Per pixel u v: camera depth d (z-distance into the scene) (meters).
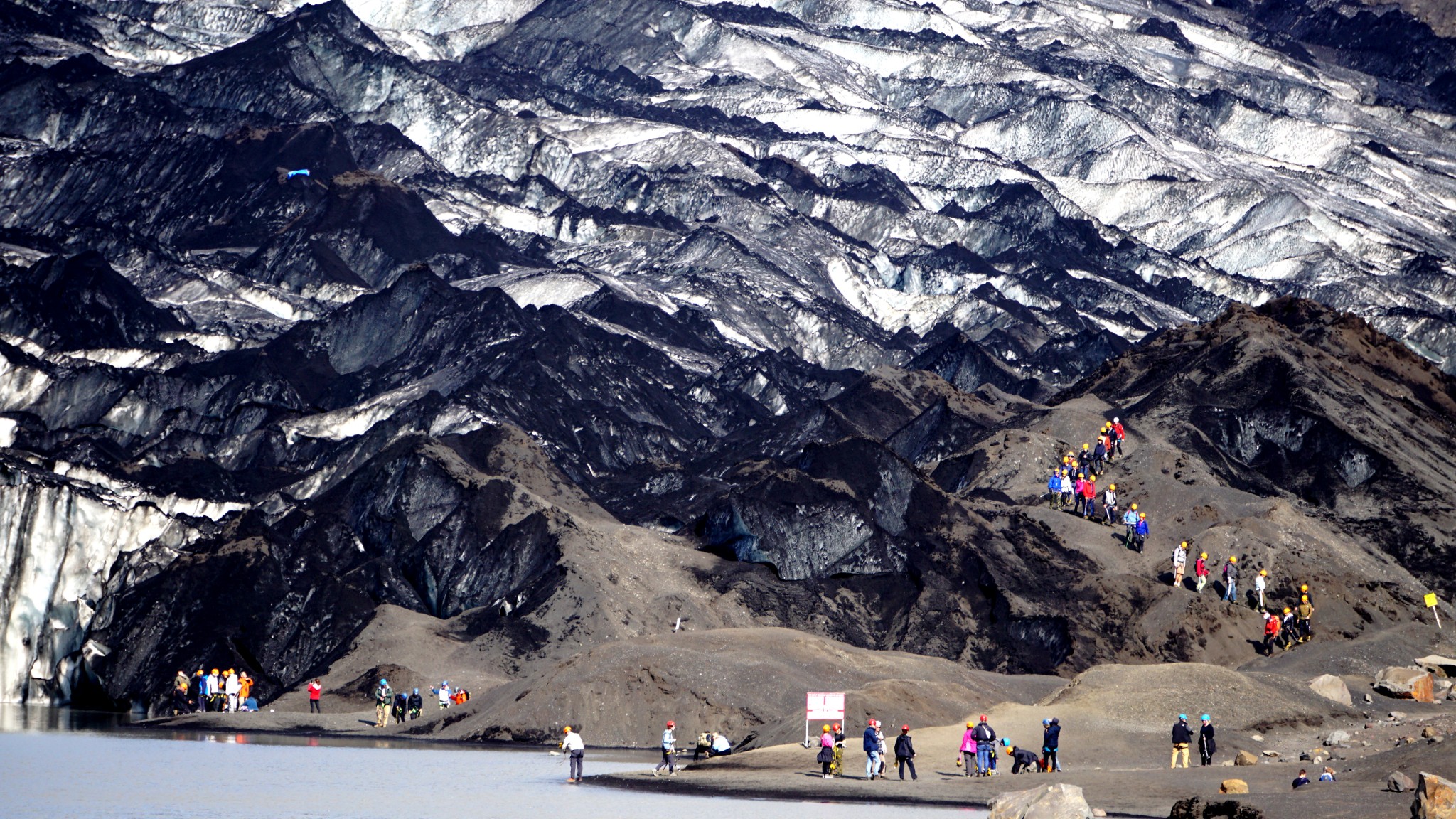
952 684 111.31
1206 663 131.50
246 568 145.88
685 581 146.62
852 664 120.88
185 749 104.00
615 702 112.06
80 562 154.50
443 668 132.25
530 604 140.25
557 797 81.06
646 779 88.81
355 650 136.38
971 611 144.00
